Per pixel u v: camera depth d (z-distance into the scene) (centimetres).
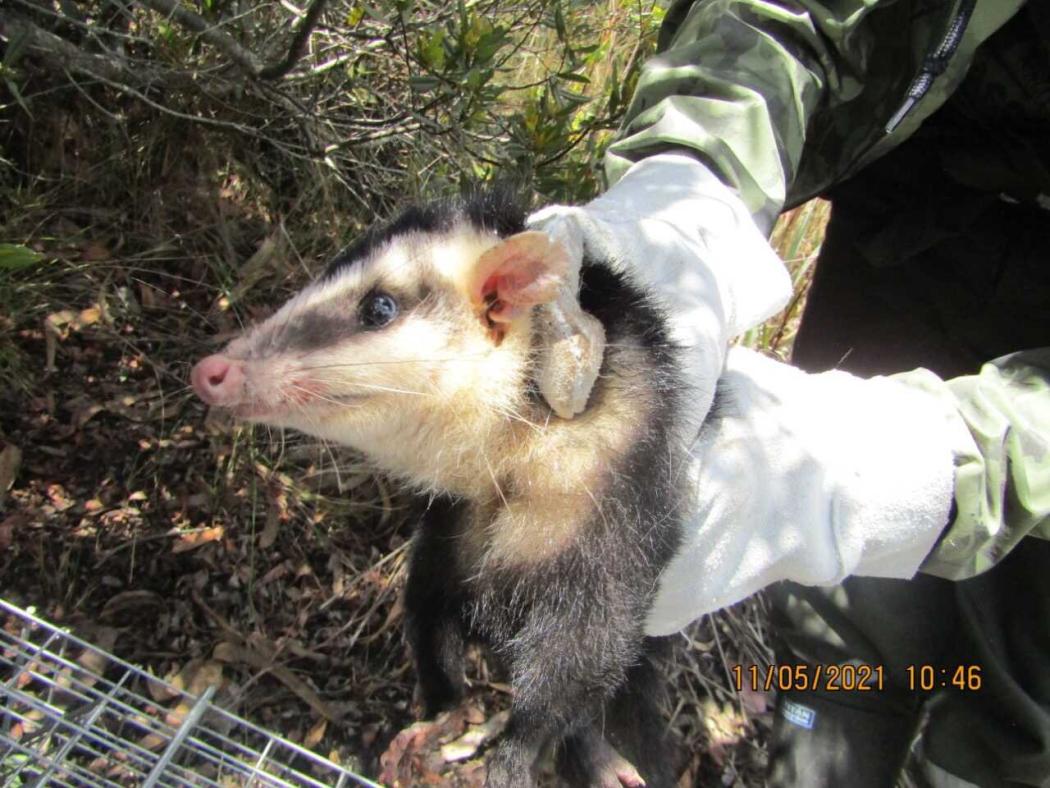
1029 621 37
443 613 36
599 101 59
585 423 29
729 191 33
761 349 64
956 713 40
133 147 57
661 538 29
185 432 52
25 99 50
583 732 41
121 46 51
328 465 54
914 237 40
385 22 55
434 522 35
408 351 29
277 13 57
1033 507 30
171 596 47
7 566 45
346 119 55
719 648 56
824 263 47
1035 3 33
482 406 30
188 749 37
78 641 35
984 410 31
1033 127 36
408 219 32
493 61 53
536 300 28
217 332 56
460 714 46
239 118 57
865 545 31
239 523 51
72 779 35
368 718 47
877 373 45
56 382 52
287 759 44
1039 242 39
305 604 50
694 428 30
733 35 34
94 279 55
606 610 29
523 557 30
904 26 32
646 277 30
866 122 35
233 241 59
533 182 49
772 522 31
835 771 43
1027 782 38
